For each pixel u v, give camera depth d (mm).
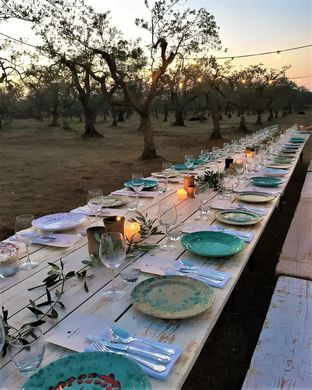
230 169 4137
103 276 1719
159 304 1431
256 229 2379
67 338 1245
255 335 2721
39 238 2191
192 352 1178
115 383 1028
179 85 25891
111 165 10617
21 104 51844
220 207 2834
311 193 4648
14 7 8969
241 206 2850
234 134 22000
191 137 20391
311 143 14695
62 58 10805
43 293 1574
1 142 18984
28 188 7520
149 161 11094
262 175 4160
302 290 2283
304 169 8969
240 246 1988
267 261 3920
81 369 1069
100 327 1312
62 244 2102
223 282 1623
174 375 1077
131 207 2836
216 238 2117
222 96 22266
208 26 10578
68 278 1647
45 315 1374
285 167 4613
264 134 8539
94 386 1021
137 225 2092
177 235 2186
